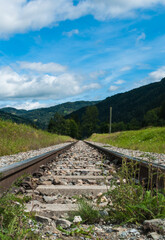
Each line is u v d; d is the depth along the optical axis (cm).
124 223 221
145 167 405
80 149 1548
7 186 333
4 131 1272
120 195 253
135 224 218
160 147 1163
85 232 196
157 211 226
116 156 730
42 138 1759
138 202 240
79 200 270
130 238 185
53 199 312
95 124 13975
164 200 229
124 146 1627
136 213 231
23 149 1103
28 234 174
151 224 195
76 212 246
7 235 154
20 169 406
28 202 289
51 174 532
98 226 219
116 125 12425
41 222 216
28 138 1444
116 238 188
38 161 588
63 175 522
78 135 14162
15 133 1352
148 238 182
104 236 192
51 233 190
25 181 377
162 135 1677
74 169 598
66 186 375
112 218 233
